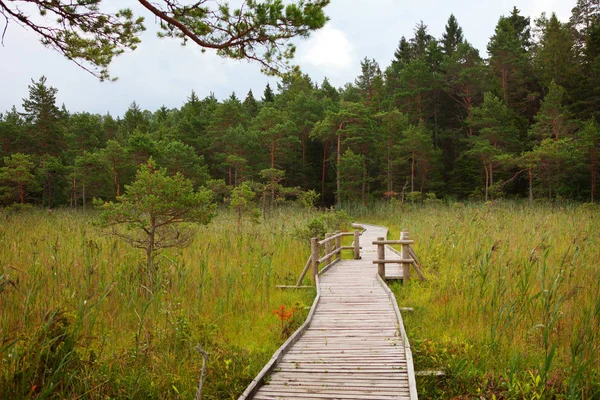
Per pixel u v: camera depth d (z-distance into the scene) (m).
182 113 67.88
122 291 7.80
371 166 45.81
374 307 8.40
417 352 6.39
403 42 61.53
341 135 42.59
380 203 38.88
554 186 33.84
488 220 16.25
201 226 15.67
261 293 8.96
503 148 38.06
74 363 5.08
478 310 7.57
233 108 47.81
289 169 47.00
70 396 4.54
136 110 68.88
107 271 8.80
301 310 8.06
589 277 8.24
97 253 9.32
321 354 6.18
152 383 5.21
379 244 10.59
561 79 41.88
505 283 8.12
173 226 9.74
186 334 6.41
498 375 5.74
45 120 37.94
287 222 19.00
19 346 4.87
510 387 5.31
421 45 62.06
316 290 9.67
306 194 27.66
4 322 5.64
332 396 4.92
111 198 33.88
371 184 48.75
